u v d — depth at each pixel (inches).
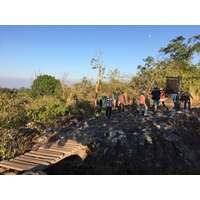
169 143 294.7
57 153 258.5
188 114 404.2
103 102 494.3
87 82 781.3
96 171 257.3
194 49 1080.8
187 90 708.7
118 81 796.0
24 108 452.8
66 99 586.2
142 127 333.7
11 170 232.2
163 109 508.1
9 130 324.8
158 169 258.1
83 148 286.4
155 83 773.9
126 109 554.6
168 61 951.6
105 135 308.8
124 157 272.1
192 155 287.7
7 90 698.2
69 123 391.9
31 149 298.5
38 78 625.9
